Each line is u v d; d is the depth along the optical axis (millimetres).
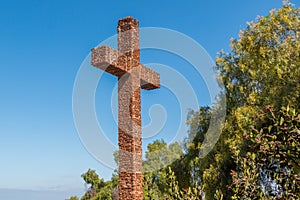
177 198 4465
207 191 15344
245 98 16156
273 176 3766
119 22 9516
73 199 35875
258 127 11055
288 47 14664
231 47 17328
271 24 15703
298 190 3523
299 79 13750
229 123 15156
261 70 15281
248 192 3754
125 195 8516
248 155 4000
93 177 36875
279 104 13562
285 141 3584
